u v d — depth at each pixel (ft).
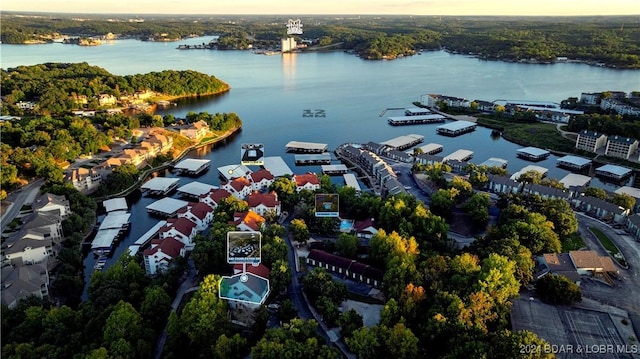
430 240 639.35
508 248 550.36
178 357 447.83
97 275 552.41
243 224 647.97
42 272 578.66
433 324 434.71
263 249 582.35
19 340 449.48
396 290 504.84
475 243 614.75
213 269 580.30
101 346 430.20
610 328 472.44
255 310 500.74
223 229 625.82
